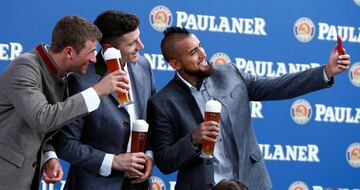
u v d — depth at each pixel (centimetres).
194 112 549
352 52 739
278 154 727
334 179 735
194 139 527
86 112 489
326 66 545
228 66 568
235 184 461
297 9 729
